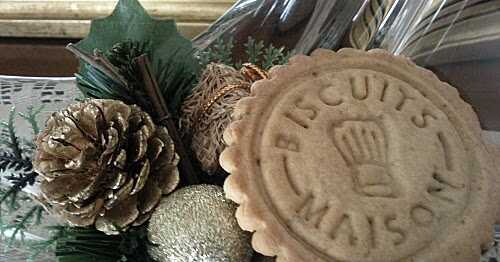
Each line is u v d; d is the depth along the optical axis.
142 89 0.23
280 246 0.19
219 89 0.23
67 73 0.47
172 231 0.20
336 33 0.30
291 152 0.20
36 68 0.48
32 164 0.23
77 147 0.21
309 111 0.21
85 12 0.48
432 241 0.20
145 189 0.21
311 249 0.19
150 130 0.21
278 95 0.21
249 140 0.20
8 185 0.25
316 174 0.20
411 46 0.28
